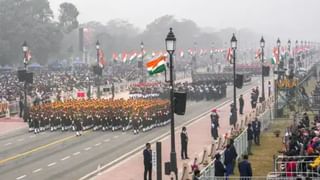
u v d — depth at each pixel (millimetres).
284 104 83625
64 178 43281
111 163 49094
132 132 67750
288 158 37500
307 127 51312
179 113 36625
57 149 56688
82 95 100688
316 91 94125
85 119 70250
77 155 53156
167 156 51344
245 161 35031
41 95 98375
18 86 119625
